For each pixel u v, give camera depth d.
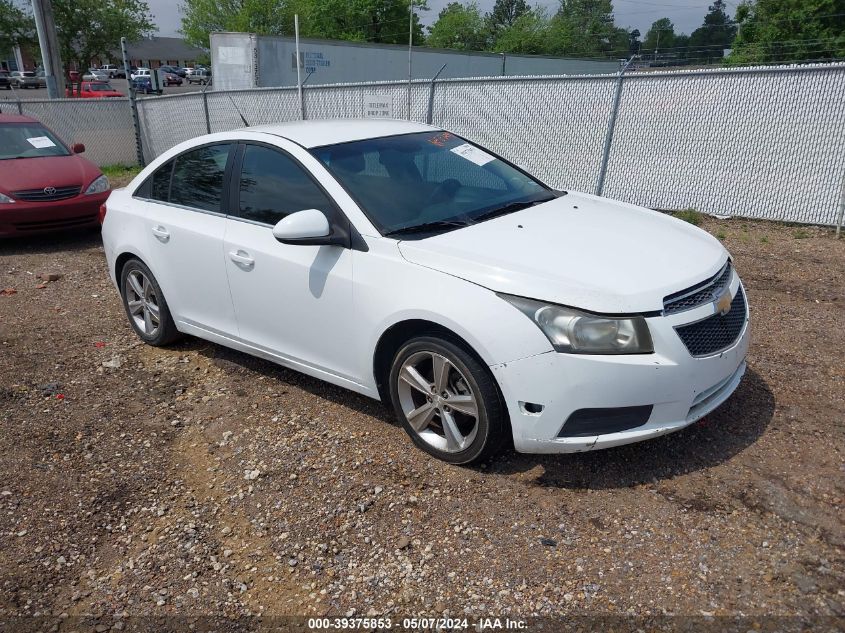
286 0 37.59
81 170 8.98
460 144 4.64
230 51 16.59
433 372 3.40
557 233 3.56
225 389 4.49
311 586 2.75
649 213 4.25
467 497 3.21
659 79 8.74
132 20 32.50
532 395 3.02
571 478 3.29
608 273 3.14
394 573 2.79
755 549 2.78
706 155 8.70
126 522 3.22
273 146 4.13
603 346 2.95
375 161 4.07
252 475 3.50
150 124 15.88
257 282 4.08
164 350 5.21
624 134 9.20
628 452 3.46
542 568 2.75
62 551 3.05
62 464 3.71
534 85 9.74
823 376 4.18
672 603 2.53
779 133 8.12
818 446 3.44
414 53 20.59
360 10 37.12
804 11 32.94
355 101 11.64
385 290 3.42
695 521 2.96
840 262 6.58
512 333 3.02
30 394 4.52
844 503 3.01
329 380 3.97
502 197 4.19
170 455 3.76
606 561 2.76
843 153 7.76
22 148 9.23
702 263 3.37
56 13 30.31
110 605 2.73
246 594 2.74
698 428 3.63
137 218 4.93
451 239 3.46
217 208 4.39
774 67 7.93
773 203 8.37
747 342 3.48
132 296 5.30
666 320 3.00
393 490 3.30
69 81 32.75
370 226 3.59
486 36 52.50
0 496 3.43
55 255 8.30
